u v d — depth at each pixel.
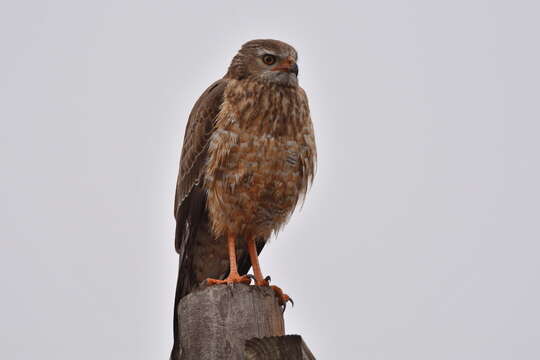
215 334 8.24
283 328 8.58
